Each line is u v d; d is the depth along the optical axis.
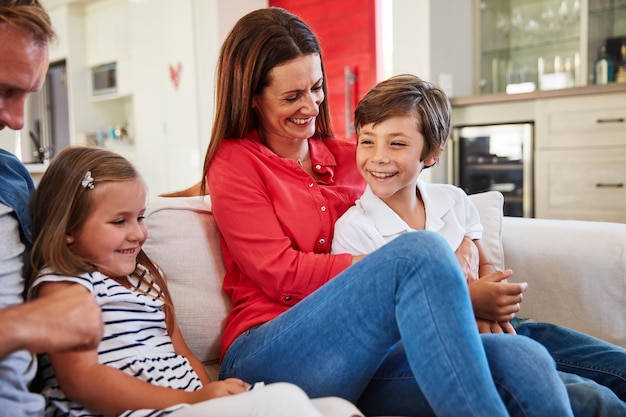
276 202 1.27
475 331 0.89
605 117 2.96
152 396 0.94
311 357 1.03
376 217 1.30
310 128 1.34
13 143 1.60
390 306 0.95
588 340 1.28
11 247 0.97
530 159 3.24
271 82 1.27
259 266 1.19
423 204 1.40
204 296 1.30
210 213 1.39
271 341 1.08
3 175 1.06
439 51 3.57
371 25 3.92
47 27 0.91
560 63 3.86
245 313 1.23
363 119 1.28
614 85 2.90
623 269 1.40
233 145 1.31
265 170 1.28
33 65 0.90
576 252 1.47
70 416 0.96
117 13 5.71
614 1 3.59
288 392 0.82
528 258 1.54
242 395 0.84
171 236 1.31
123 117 6.54
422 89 1.29
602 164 3.01
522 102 3.24
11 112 0.92
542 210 3.23
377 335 0.97
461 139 3.51
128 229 1.07
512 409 0.96
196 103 4.70
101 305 1.02
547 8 3.91
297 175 1.32
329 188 1.40
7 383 0.86
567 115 3.10
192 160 4.83
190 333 1.28
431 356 0.88
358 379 1.01
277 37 1.26
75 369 0.92
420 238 0.94
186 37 4.70
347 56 4.07
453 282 0.90
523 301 1.55
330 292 1.01
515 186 3.32
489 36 3.97
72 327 0.72
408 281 0.92
